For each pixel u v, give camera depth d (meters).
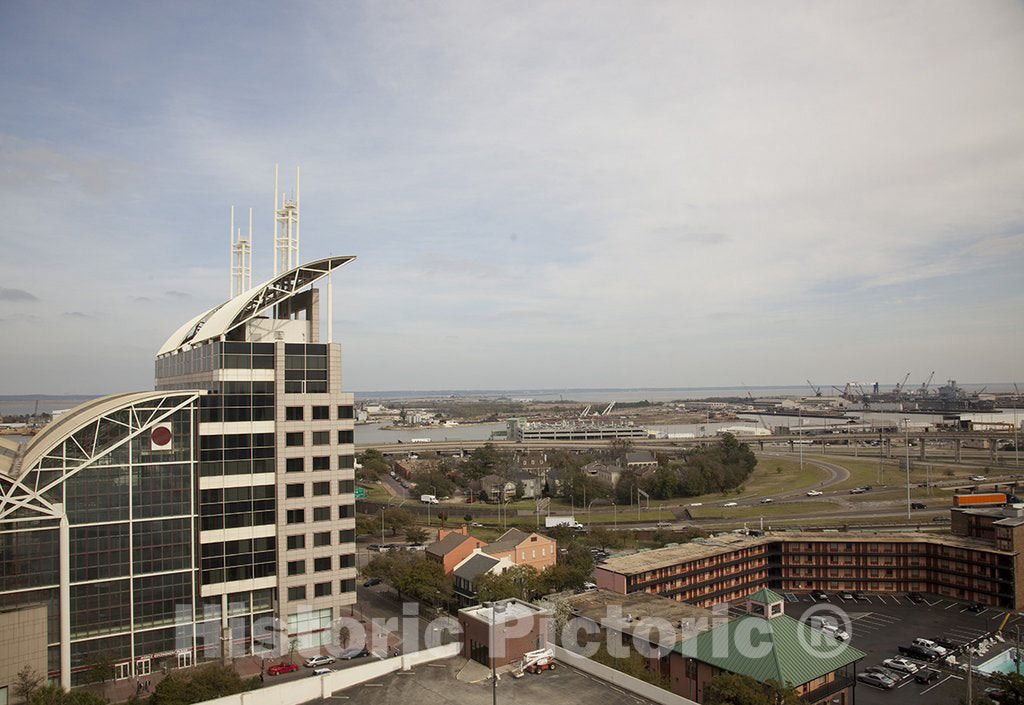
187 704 85.69
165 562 111.62
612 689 66.38
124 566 108.31
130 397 118.06
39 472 102.31
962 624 146.12
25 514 100.94
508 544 166.12
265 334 129.75
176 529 112.88
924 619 149.50
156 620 110.50
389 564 157.62
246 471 118.00
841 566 169.50
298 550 120.81
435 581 144.62
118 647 107.31
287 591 119.56
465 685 67.44
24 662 93.69
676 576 148.62
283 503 119.81
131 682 105.44
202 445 114.50
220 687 92.38
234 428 117.31
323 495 123.38
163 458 112.44
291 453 120.75
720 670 94.44
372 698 64.69
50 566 102.38
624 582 139.12
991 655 128.62
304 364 122.81
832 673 95.12
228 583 115.50
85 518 105.62
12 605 98.19
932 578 166.75
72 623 103.94
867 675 116.88
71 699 84.75
